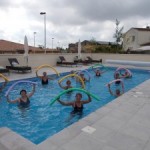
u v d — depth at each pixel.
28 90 9.07
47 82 10.37
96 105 7.11
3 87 8.73
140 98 6.41
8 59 13.48
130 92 7.30
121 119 4.52
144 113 4.95
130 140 3.56
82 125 4.12
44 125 5.38
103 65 17.84
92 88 9.98
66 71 13.98
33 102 7.34
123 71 15.88
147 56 18.75
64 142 3.42
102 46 35.66
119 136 3.69
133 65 16.88
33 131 4.99
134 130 3.96
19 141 3.40
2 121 5.62
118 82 10.81
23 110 6.49
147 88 8.05
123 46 42.72
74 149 3.22
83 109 6.64
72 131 3.83
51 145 3.31
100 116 4.66
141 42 40.09
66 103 6.38
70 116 6.04
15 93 8.41
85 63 19.25
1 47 29.17
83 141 3.46
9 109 6.54
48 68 15.75
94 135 3.69
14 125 5.36
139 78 13.42
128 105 5.61
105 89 9.80
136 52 29.83
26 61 14.76
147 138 3.65
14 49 29.14
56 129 5.12
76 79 10.73
